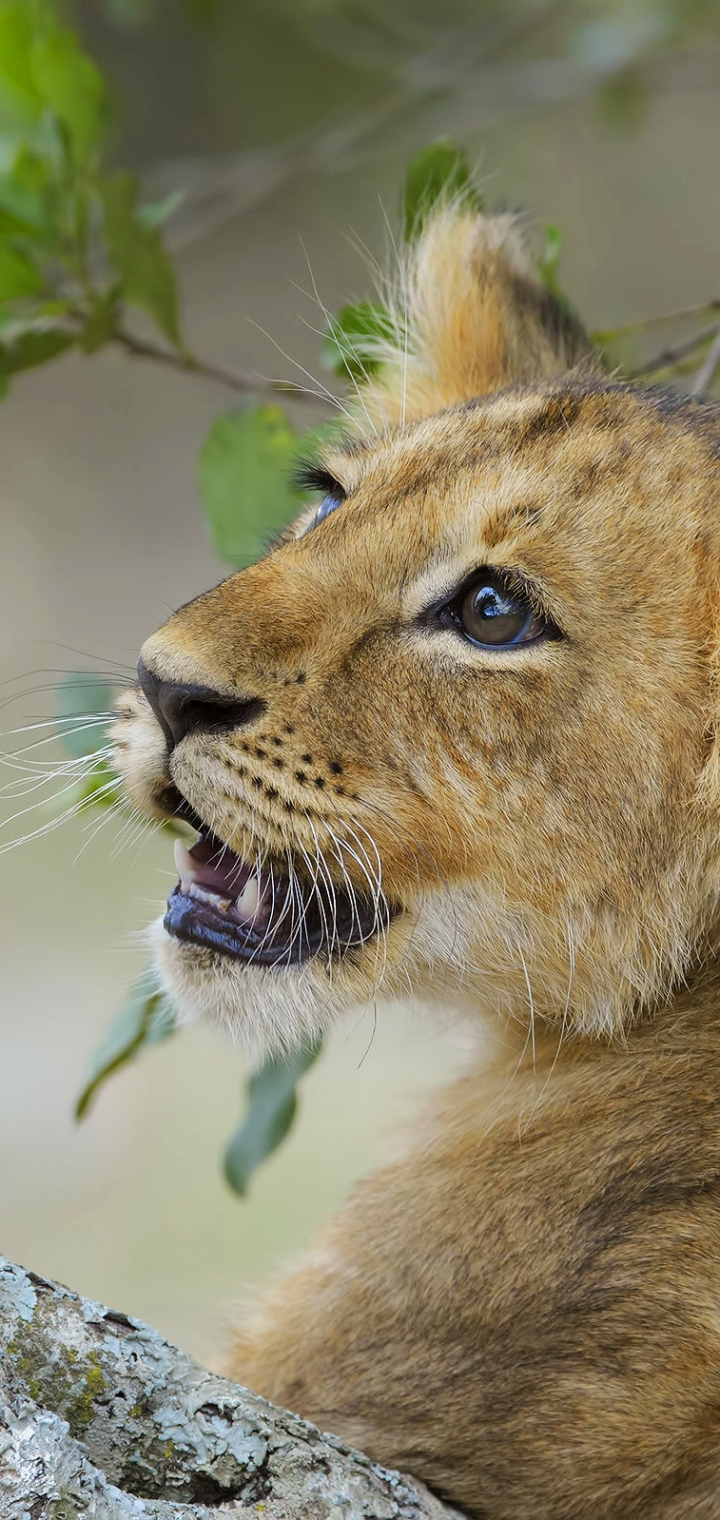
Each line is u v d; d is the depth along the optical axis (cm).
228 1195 1834
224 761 756
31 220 1017
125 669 890
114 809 833
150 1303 1748
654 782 746
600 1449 658
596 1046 786
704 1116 705
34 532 2742
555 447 759
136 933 901
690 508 749
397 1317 710
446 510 757
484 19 2039
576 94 1748
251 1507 551
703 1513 662
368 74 2384
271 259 2886
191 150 2839
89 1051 1966
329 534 791
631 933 763
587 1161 712
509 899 769
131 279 1020
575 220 2891
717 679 736
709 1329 659
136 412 2897
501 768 752
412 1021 1002
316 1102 1878
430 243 998
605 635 740
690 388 977
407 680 756
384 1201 761
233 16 2630
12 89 1211
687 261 2891
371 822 759
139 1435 545
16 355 1022
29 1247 1802
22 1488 488
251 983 797
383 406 998
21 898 2108
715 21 1852
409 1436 685
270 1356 758
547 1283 687
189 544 2772
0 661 2491
